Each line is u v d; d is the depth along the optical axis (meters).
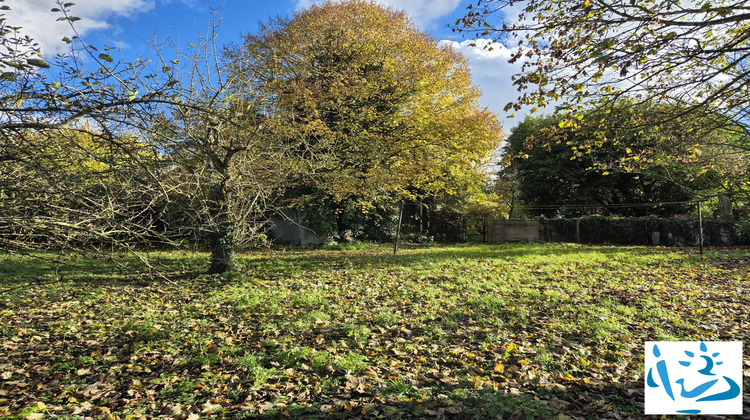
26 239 4.30
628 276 9.06
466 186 22.77
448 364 4.48
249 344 5.23
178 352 5.14
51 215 3.84
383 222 22.22
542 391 3.69
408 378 4.09
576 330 5.37
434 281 8.89
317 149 12.19
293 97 13.39
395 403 3.53
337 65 16.23
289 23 18.00
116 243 3.94
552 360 4.41
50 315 6.99
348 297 7.64
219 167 8.92
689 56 4.42
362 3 17.98
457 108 17.64
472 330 5.50
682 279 8.70
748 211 16.59
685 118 5.77
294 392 3.91
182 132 4.00
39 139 3.70
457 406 3.39
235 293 8.12
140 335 5.73
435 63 17.17
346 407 3.43
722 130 8.20
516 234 22.23
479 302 6.84
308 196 15.79
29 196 3.99
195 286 9.10
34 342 5.64
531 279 8.80
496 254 13.38
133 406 3.81
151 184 3.83
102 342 5.61
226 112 7.50
